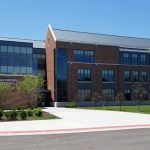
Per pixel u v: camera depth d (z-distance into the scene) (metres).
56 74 65.75
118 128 24.53
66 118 33.06
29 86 47.53
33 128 24.28
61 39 66.94
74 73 67.19
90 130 23.39
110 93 70.38
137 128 24.45
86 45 69.00
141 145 15.61
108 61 70.94
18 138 19.25
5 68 62.97
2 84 48.22
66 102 65.00
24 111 31.98
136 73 73.81
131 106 60.88
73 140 17.97
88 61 69.06
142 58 75.00
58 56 66.12
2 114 31.30
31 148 15.22
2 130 23.17
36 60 70.56
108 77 70.69
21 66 64.69
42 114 35.91
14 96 50.00
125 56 73.00
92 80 68.81
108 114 38.62
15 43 64.44
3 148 15.38
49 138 19.00
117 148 14.81
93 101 66.38
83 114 38.91
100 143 16.58
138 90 61.38
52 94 66.38
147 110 46.25
